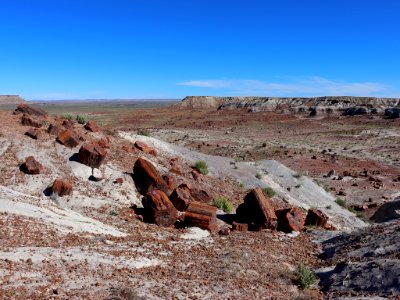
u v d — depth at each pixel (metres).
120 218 21.52
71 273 12.82
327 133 103.81
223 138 91.00
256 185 36.25
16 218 17.03
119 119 142.25
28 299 10.41
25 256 13.27
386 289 14.19
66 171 24.94
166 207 21.88
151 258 15.84
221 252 18.36
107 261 14.45
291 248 21.00
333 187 49.72
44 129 29.52
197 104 197.50
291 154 69.44
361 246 19.27
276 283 15.62
